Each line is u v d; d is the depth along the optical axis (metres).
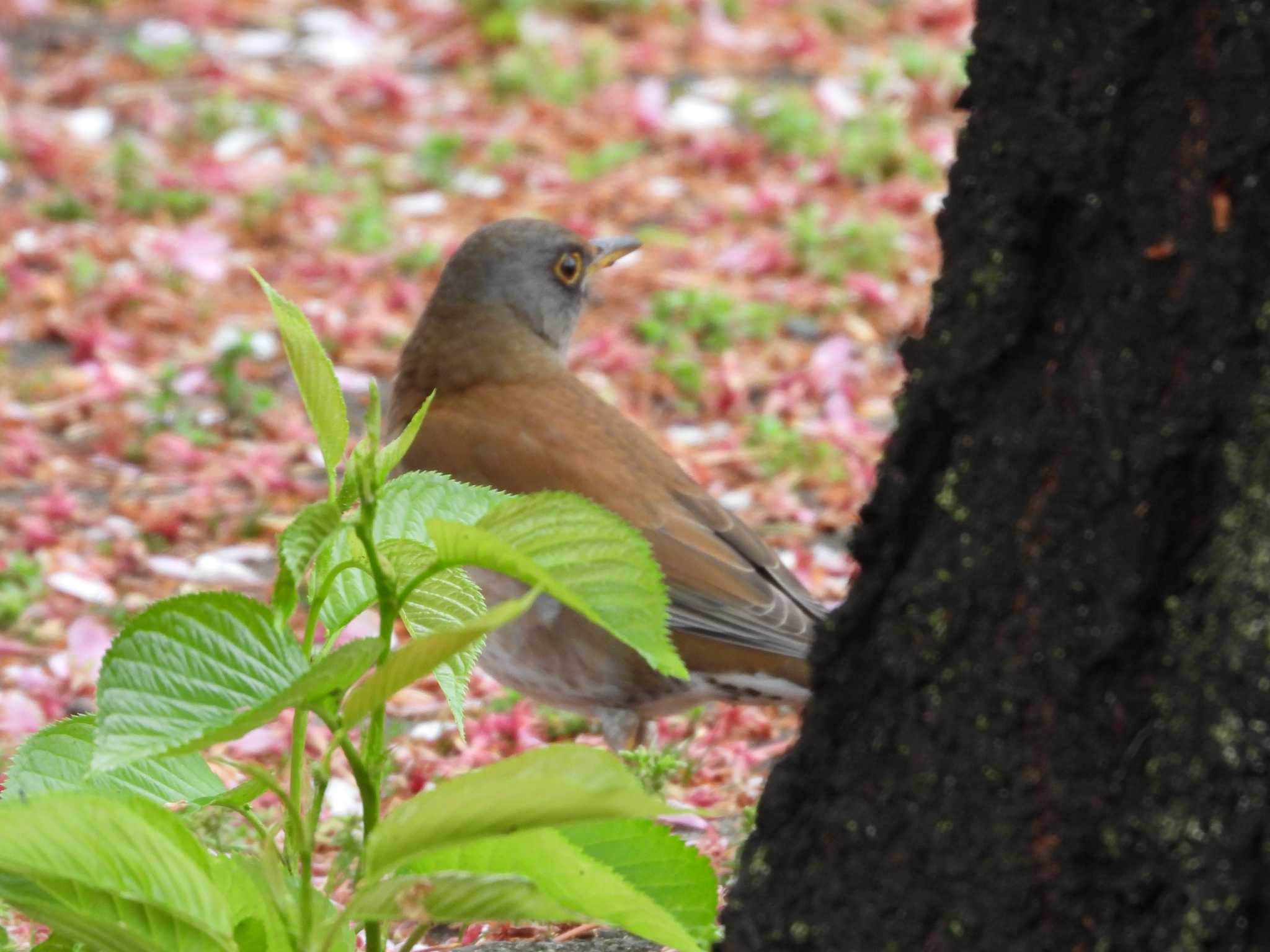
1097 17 5.88
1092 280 5.90
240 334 18.50
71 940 6.44
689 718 13.02
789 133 23.89
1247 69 5.60
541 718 12.80
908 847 6.23
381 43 27.61
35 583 14.71
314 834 6.19
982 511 6.13
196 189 22.62
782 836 6.56
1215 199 5.67
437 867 6.48
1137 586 5.74
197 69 26.36
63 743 6.70
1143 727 5.77
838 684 6.47
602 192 22.75
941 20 28.55
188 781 6.81
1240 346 5.62
